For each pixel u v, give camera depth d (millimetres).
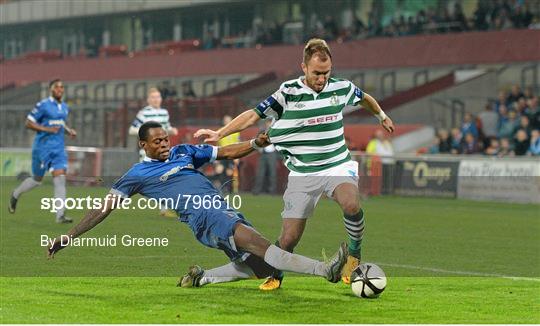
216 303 23938
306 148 24938
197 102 94625
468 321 22141
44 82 120125
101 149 85625
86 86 117688
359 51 97812
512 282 29141
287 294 25484
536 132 69312
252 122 24938
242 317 22047
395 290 26859
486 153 73312
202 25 120062
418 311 23312
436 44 93062
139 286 26844
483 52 89562
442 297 25719
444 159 71000
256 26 112438
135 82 113500
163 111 49469
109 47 121562
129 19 124812
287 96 24750
